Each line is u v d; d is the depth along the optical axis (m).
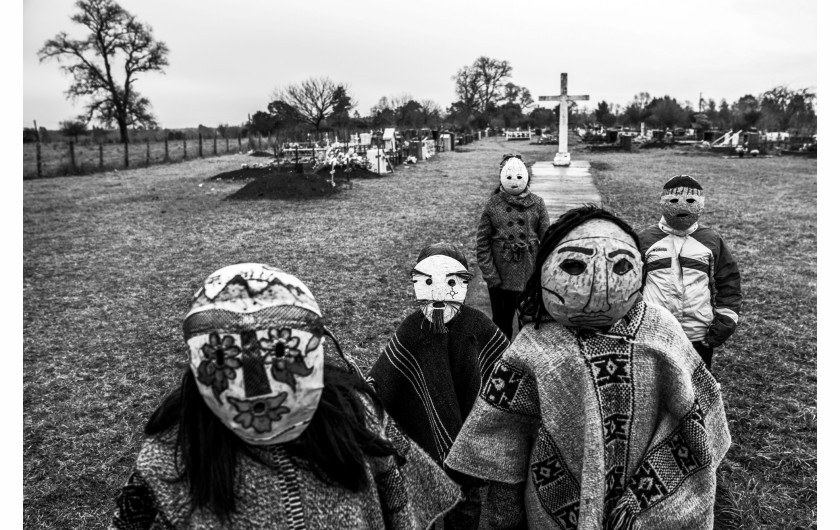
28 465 4.14
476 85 82.19
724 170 20.44
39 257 10.55
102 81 51.88
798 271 8.05
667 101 48.78
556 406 1.99
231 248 10.64
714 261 3.41
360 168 20.84
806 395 4.58
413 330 3.01
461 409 2.98
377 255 9.69
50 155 37.66
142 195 18.48
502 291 4.78
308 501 1.53
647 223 10.90
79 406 5.02
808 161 23.66
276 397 1.40
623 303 1.90
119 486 3.89
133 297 8.09
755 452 3.81
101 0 50.38
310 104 45.47
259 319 1.40
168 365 5.84
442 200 15.09
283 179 16.83
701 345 3.43
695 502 1.95
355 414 1.69
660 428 2.02
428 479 1.94
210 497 1.46
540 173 19.39
